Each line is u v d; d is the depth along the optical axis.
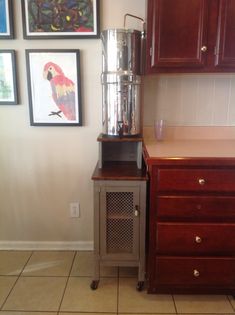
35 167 2.14
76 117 2.04
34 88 2.00
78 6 1.89
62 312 1.59
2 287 1.79
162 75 1.99
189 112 2.04
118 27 1.93
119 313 1.58
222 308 1.62
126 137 1.79
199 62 1.69
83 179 2.15
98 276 1.77
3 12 1.91
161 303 1.66
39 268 1.98
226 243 1.60
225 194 1.55
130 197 1.69
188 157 1.51
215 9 1.63
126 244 1.75
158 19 1.65
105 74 1.74
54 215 2.21
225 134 2.06
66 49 1.94
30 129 2.08
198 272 1.64
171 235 1.61
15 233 2.23
